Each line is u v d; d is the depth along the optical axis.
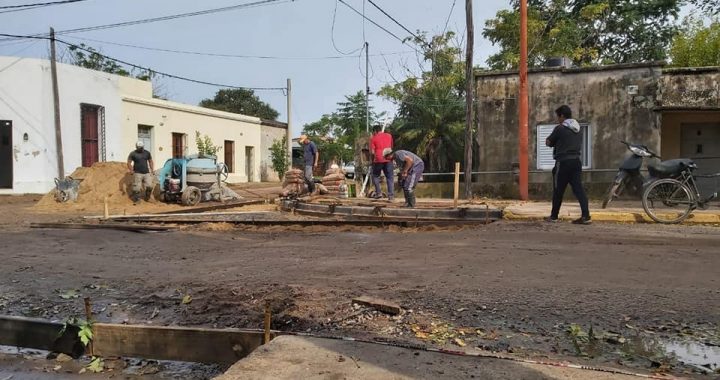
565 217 9.38
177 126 27.95
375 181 13.55
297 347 3.44
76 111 21.39
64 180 16.02
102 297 5.38
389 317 4.30
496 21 25.03
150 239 8.93
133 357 4.07
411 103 28.23
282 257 7.04
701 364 3.28
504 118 15.62
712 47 20.94
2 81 19.39
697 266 5.67
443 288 5.07
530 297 4.72
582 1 26.61
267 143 36.91
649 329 3.91
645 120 14.52
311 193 15.80
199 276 6.07
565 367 3.09
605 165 14.82
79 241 8.79
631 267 5.70
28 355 4.29
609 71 14.76
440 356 3.28
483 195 15.72
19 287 5.81
